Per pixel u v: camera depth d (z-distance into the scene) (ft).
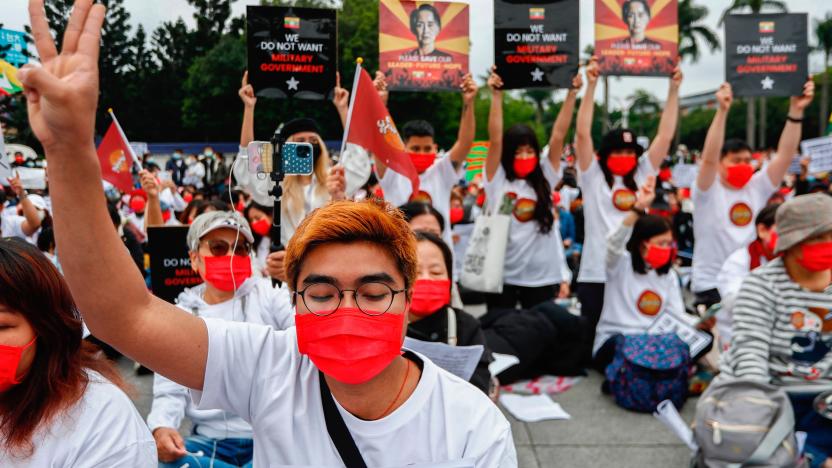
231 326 4.54
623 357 15.57
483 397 4.54
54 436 5.12
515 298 19.54
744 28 18.70
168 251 11.34
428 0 16.78
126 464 5.25
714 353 16.38
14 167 27.35
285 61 13.71
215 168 66.49
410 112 115.85
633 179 18.58
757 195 19.12
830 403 8.87
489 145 18.72
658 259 16.31
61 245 3.73
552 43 17.93
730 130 180.24
